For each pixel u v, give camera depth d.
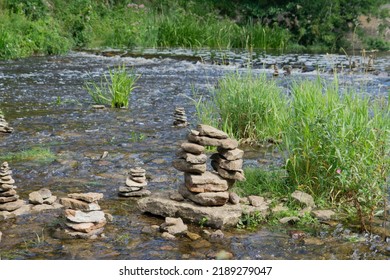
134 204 5.44
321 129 5.63
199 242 4.62
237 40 25.14
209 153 7.31
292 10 27.91
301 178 5.71
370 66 15.49
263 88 8.27
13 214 5.05
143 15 26.55
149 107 10.70
